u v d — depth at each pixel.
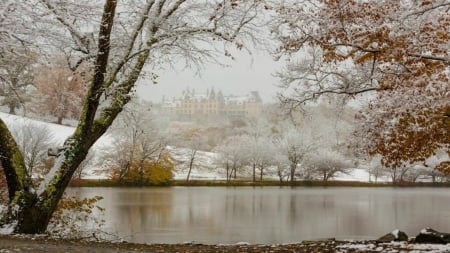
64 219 13.95
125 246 9.26
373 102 11.80
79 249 7.97
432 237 10.34
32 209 10.70
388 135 11.06
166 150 51.94
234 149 57.78
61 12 10.63
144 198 34.12
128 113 14.26
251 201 33.12
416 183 54.50
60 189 11.12
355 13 9.94
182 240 16.86
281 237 18.30
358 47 10.19
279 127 62.09
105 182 45.81
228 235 18.52
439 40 9.83
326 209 28.45
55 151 11.36
